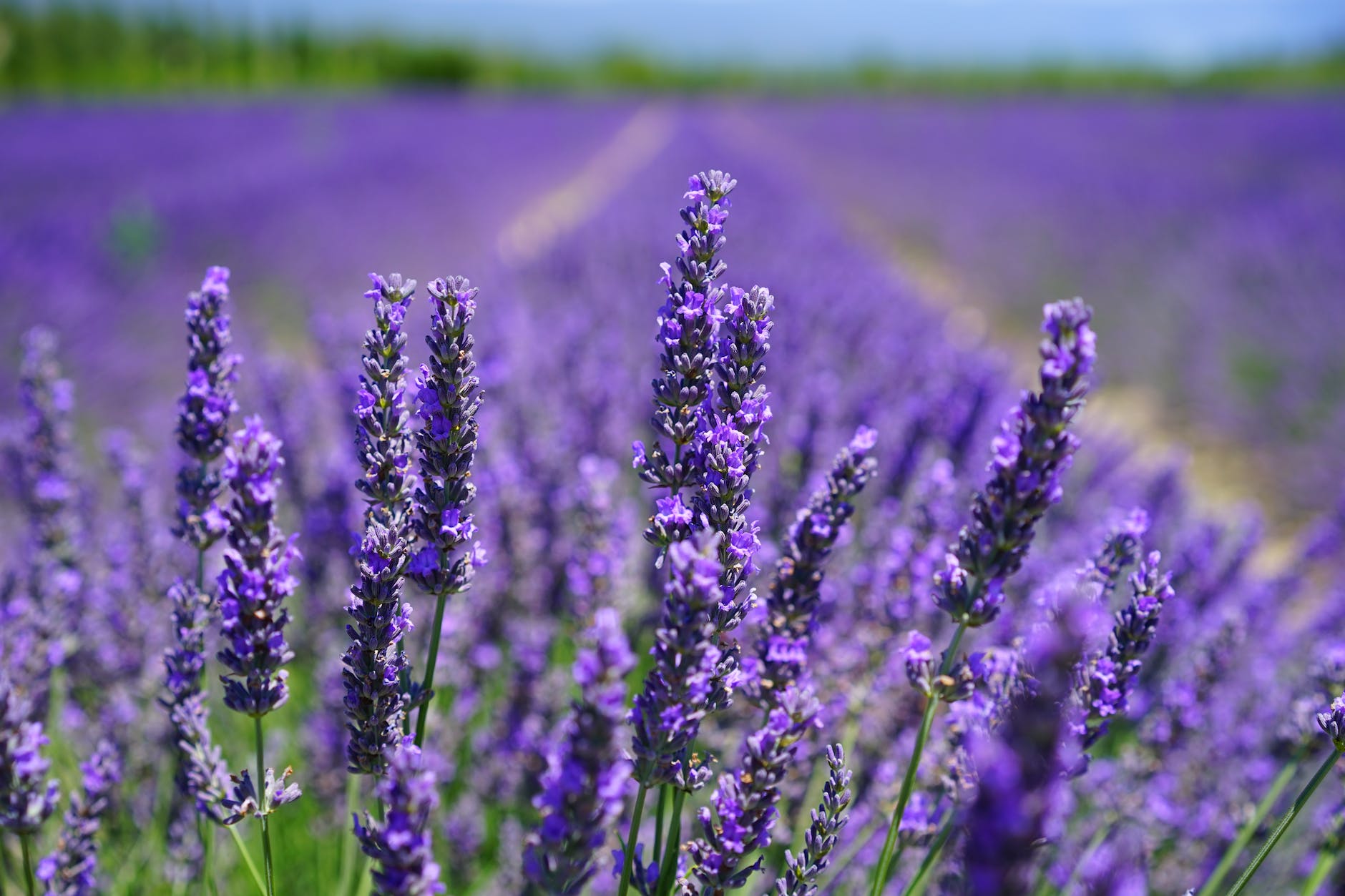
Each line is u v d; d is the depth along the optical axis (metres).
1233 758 3.08
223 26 47.88
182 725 1.73
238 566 1.41
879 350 6.35
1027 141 26.12
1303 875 2.71
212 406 1.79
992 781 0.88
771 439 4.32
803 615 1.69
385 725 1.57
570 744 1.19
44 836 2.19
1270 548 6.36
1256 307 9.45
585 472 2.53
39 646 2.20
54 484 2.75
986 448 4.26
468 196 17.03
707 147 26.92
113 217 11.23
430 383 1.55
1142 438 7.77
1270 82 52.44
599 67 72.75
